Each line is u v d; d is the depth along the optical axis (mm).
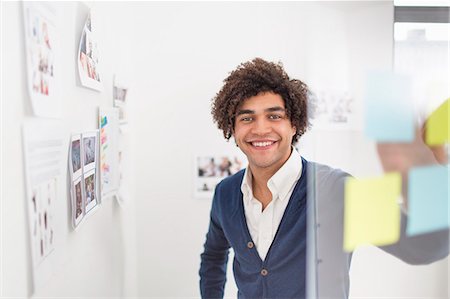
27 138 674
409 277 664
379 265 675
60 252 846
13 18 634
